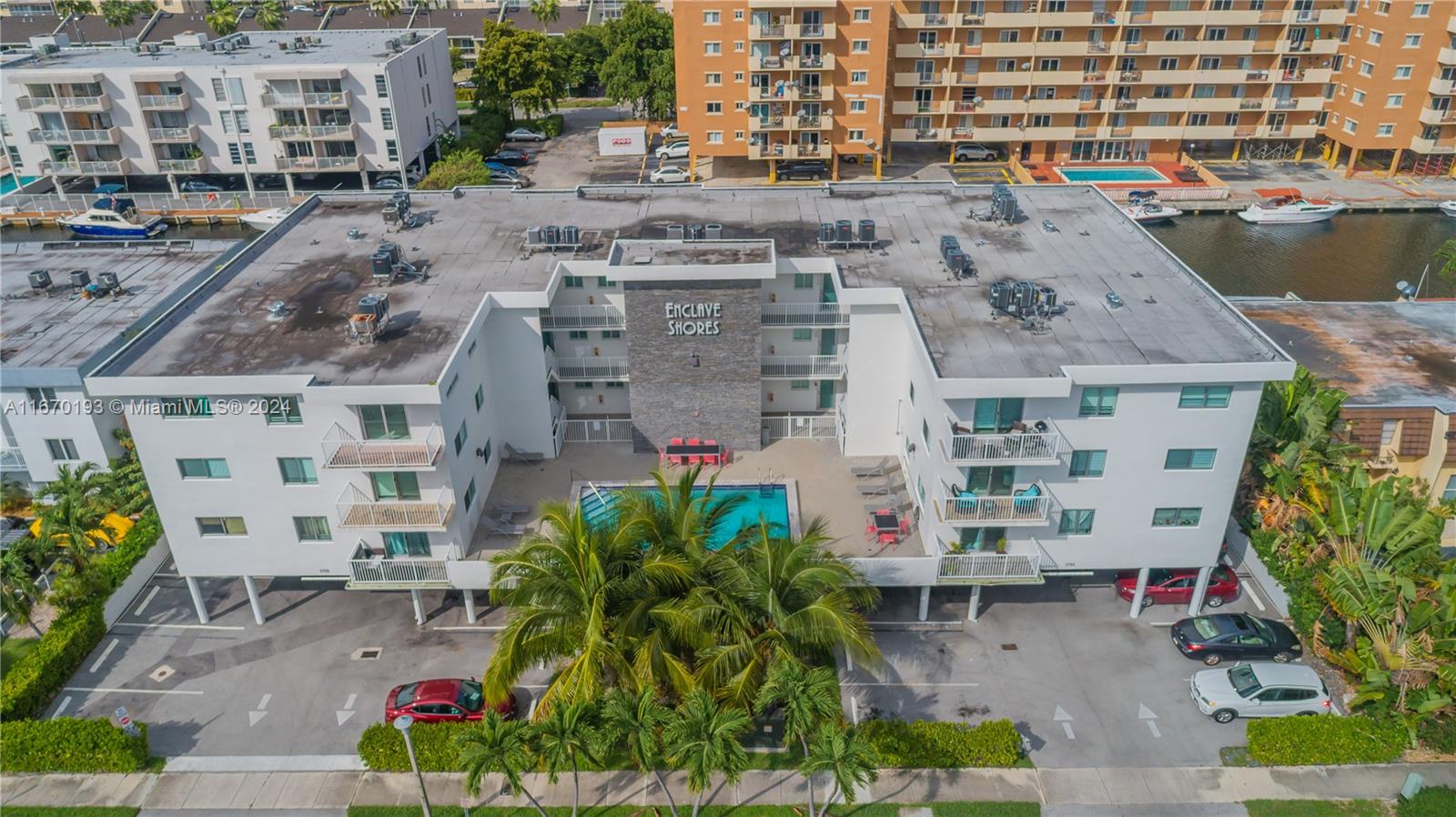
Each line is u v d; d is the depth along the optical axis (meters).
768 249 45.94
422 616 39.72
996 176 90.62
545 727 26.36
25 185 91.38
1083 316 39.56
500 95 100.00
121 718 34.06
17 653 38.47
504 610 40.72
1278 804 31.70
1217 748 33.91
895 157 96.06
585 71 116.38
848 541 39.88
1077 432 35.19
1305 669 35.22
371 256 46.38
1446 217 84.31
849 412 44.94
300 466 36.47
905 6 85.31
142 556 41.97
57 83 80.94
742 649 28.88
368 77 82.12
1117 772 33.03
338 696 36.62
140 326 46.94
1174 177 89.56
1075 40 87.38
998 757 32.78
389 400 34.62
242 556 38.22
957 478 36.06
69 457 45.09
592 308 45.25
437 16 133.00
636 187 55.44
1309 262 76.25
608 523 32.41
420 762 33.22
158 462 36.09
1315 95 91.50
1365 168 93.19
